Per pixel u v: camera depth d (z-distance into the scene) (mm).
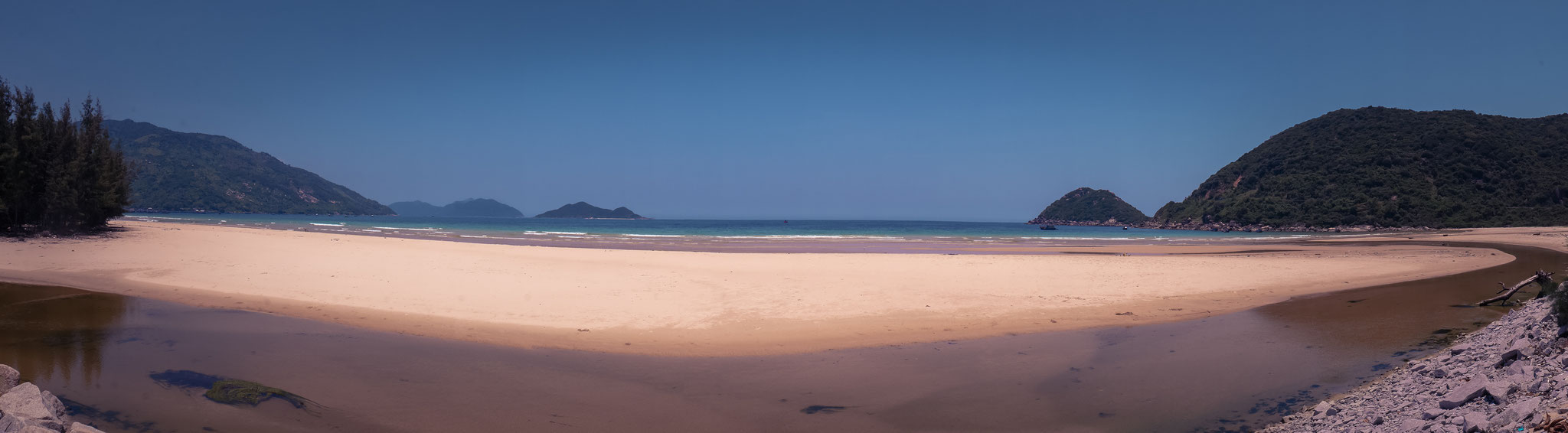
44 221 27453
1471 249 37156
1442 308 14602
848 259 23656
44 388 7711
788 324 12188
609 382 8516
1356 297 16578
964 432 6703
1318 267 23984
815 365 9477
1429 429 5141
